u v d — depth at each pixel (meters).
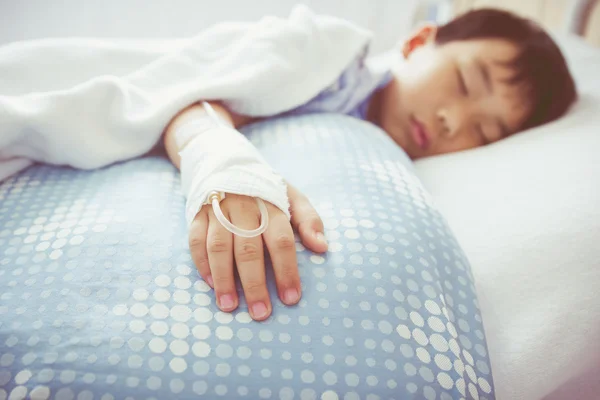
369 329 0.39
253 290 0.39
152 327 0.36
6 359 0.33
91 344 0.34
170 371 0.34
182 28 1.23
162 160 0.58
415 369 0.38
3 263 0.40
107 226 0.43
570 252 0.53
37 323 0.35
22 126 0.51
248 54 0.67
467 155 0.78
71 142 0.53
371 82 0.82
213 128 0.53
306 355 0.37
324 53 0.73
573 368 0.48
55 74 0.63
